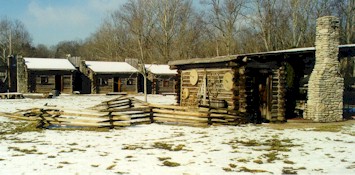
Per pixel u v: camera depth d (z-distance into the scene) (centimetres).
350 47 1994
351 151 1127
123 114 1703
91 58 8800
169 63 2511
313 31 5066
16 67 4928
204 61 2098
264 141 1310
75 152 1108
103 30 7644
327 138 1375
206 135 1445
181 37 6366
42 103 3081
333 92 1952
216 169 908
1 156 1048
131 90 4984
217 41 6209
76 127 1644
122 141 1308
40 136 1412
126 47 6481
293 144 1250
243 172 881
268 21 5044
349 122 1922
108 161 988
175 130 1576
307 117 1997
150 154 1080
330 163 974
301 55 2070
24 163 964
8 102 3178
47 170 894
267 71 1931
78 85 5075
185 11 6344
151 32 5825
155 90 5084
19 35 9200
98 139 1348
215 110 1766
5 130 1557
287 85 2112
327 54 1939
